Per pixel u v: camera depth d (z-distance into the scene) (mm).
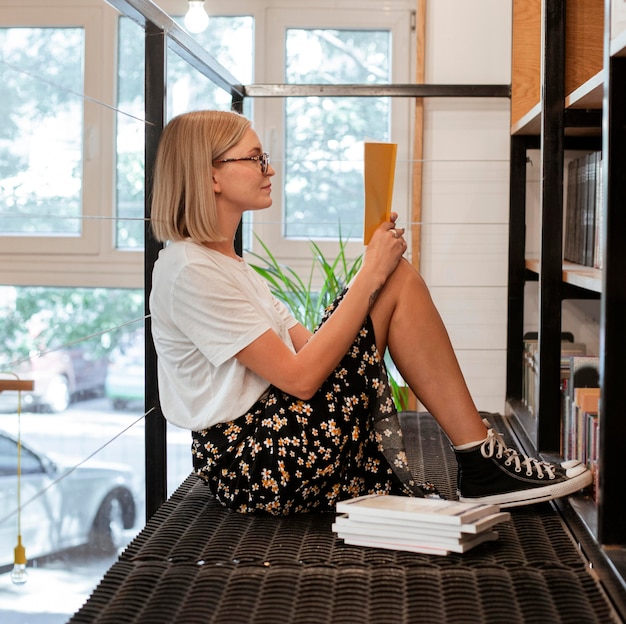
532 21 2869
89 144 3455
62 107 3451
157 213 1747
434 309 1749
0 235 3484
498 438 1763
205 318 1638
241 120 1791
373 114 3305
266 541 1540
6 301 3498
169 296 1672
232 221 1822
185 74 3402
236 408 1678
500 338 3240
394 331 1734
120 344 3510
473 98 3162
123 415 3514
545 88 2156
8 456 2975
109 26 3404
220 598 1283
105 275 3477
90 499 3398
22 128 3461
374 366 1701
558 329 2174
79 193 3473
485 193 3199
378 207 1743
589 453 1881
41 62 3436
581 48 2150
